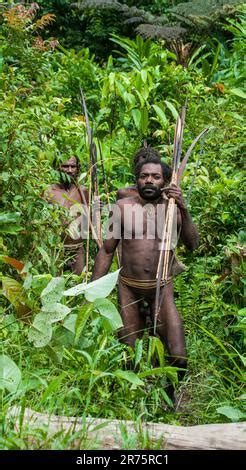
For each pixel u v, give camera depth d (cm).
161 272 556
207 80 1195
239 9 1518
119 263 573
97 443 390
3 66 915
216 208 699
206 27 1565
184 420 507
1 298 570
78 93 1041
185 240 574
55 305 460
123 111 882
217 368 573
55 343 475
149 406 497
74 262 734
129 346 555
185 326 614
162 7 1769
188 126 901
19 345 488
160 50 1188
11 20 1016
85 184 798
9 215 569
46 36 1698
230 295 607
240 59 1189
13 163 612
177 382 486
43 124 717
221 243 698
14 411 409
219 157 789
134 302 563
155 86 920
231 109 892
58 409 437
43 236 612
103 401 463
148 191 562
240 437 396
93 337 496
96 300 469
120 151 880
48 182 652
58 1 1689
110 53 1741
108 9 1680
